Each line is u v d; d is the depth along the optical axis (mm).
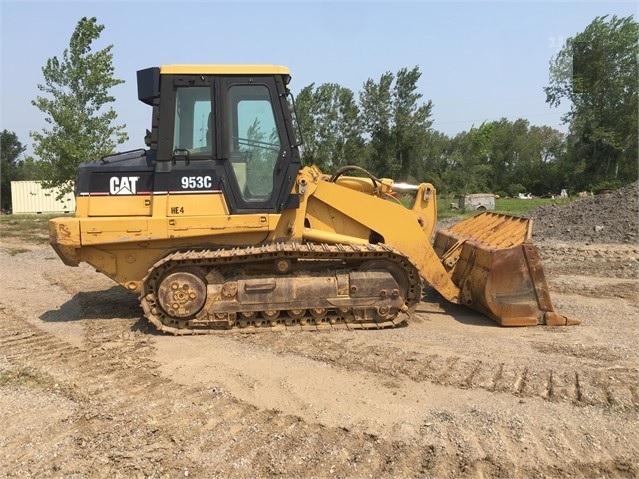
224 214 6188
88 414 4121
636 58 41062
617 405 4230
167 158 6090
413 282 6414
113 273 6250
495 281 6461
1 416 4125
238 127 6230
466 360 5238
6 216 27641
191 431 3865
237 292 6121
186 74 6094
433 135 60906
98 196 6109
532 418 4023
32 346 5816
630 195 16328
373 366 5070
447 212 30656
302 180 6383
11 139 52406
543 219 17266
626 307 7562
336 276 6285
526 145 73500
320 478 3318
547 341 5891
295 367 5055
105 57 16562
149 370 5035
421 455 3557
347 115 52250
